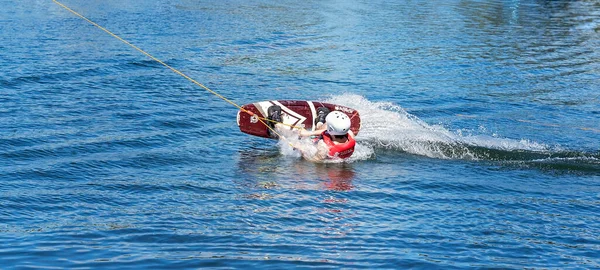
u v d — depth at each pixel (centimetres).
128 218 1282
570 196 1473
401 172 1602
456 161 1703
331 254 1142
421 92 2470
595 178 1606
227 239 1191
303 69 2781
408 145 1795
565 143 1903
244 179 1531
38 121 1961
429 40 3503
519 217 1339
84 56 2789
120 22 3641
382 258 1130
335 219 1302
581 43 3569
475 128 2042
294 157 1708
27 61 2650
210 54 2972
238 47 3147
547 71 2891
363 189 1475
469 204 1405
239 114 1802
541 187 1530
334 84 2559
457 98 2402
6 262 1072
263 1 4706
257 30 3581
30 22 3509
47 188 1445
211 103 2231
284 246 1168
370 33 3650
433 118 2142
